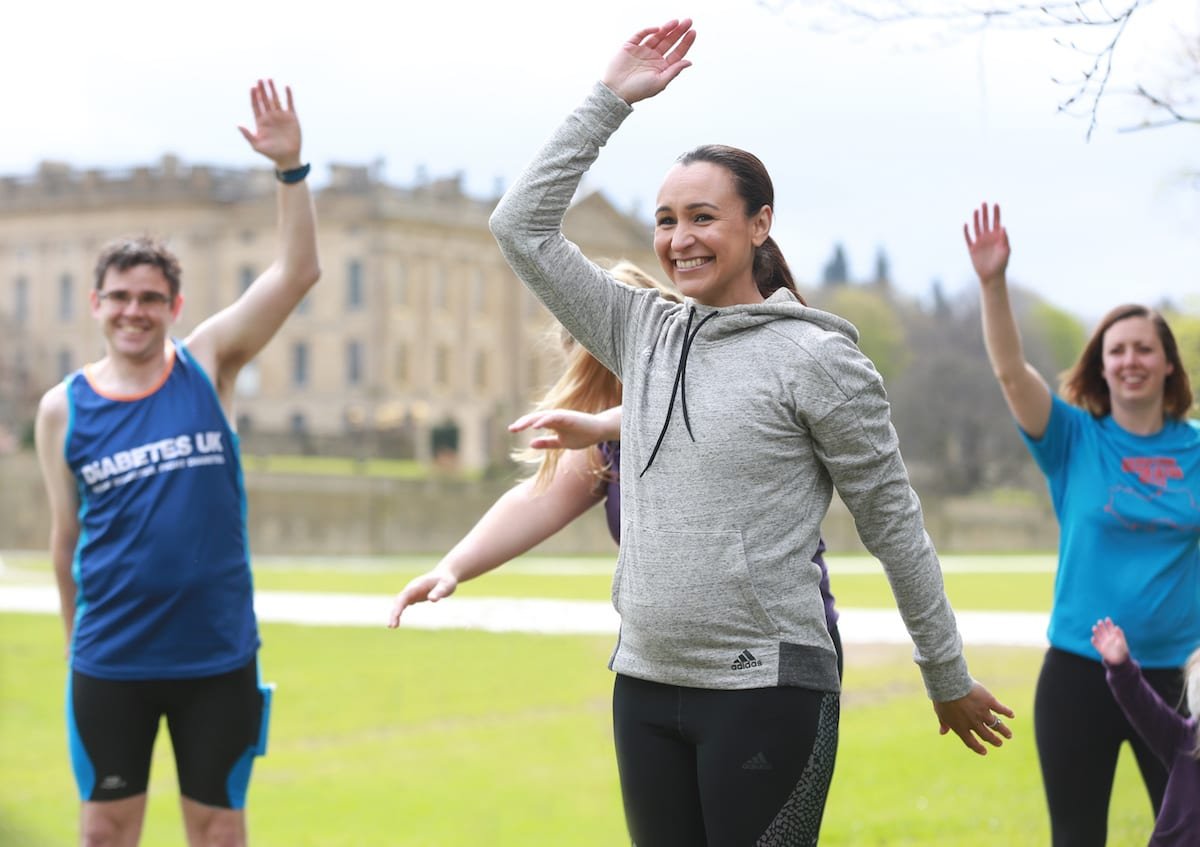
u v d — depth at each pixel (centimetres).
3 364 10606
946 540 7331
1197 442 559
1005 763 1064
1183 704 539
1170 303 1862
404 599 415
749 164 368
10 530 7356
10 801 1102
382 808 1051
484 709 1558
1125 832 784
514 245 382
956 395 8656
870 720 1333
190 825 545
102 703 532
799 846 357
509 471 8544
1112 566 547
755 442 352
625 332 386
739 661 352
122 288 530
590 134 382
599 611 2631
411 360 10444
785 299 372
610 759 1255
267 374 10300
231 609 541
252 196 10644
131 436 533
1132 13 414
